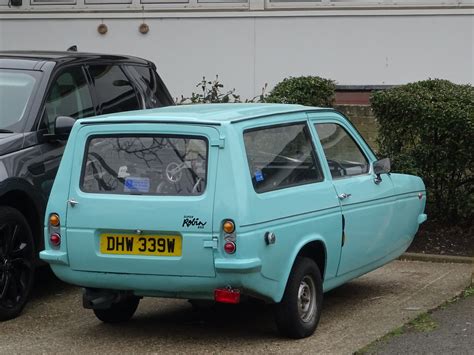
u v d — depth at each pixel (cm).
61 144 804
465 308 720
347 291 812
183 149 614
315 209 655
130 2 1403
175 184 611
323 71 1348
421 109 961
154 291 623
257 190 607
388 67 1327
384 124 1003
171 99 986
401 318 711
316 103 1151
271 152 637
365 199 719
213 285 601
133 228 610
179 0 1387
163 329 698
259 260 595
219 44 1380
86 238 624
